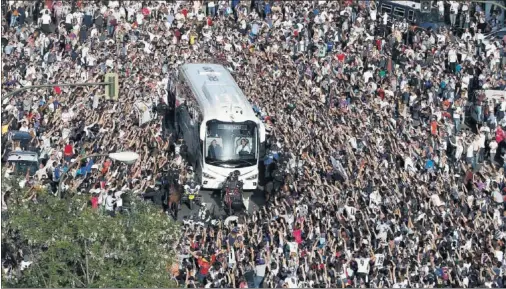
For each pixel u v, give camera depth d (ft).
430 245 530.68
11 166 586.45
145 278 446.19
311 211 555.69
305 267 512.63
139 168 593.83
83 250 441.27
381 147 625.41
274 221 546.26
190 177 610.65
